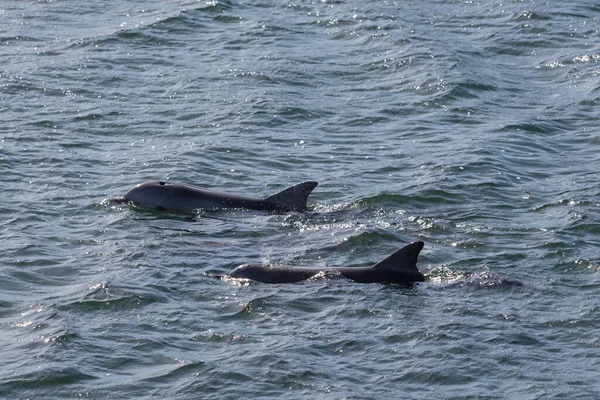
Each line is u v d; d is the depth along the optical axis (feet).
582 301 186.80
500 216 235.81
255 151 285.43
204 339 172.76
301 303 185.47
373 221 232.53
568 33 411.95
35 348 169.48
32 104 320.09
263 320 179.42
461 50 387.34
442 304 185.06
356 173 268.62
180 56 377.30
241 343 170.91
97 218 233.76
